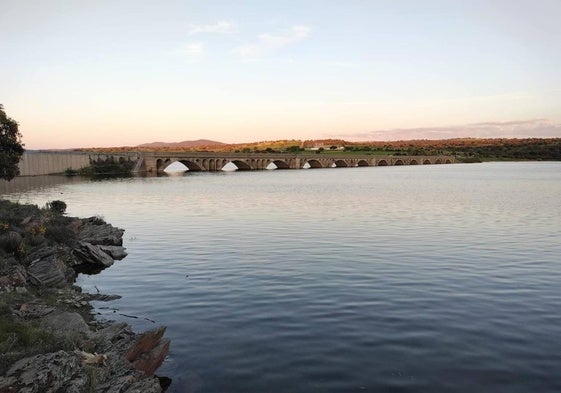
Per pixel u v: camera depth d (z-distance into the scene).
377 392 17.02
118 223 63.25
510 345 20.89
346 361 19.42
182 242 47.72
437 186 135.75
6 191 122.94
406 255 39.81
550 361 19.31
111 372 17.14
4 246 35.19
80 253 39.75
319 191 117.56
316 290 29.44
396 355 19.95
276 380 17.97
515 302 26.92
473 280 31.73
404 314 24.94
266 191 118.00
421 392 17.00
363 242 46.00
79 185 144.88
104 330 21.53
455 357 19.72
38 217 50.94
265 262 37.66
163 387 17.61
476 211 72.88
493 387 17.28
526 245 44.19
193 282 32.12
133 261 39.72
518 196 100.06
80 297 29.25
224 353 20.41
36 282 31.14
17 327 19.23
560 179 170.50
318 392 17.06
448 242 45.78
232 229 55.78
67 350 17.86
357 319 24.20
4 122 70.75
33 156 189.75
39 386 14.63
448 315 24.75
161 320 24.80
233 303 27.20
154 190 123.25
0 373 15.37
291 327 23.23
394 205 82.56
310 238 48.56
